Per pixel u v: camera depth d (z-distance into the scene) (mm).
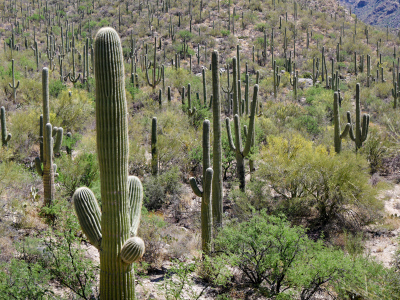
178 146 16453
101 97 5527
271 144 14617
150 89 29844
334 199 12109
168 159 15977
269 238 8250
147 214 11070
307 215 12656
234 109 14281
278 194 13602
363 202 11953
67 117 19219
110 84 5496
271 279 8461
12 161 13000
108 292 6027
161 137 15984
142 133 19594
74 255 7449
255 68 43375
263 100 31266
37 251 8016
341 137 15484
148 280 8766
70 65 37781
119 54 5570
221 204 10773
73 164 12867
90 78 30016
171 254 10047
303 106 29219
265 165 13266
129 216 6066
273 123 22156
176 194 14016
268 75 40656
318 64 43625
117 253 5953
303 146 13977
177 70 34812
